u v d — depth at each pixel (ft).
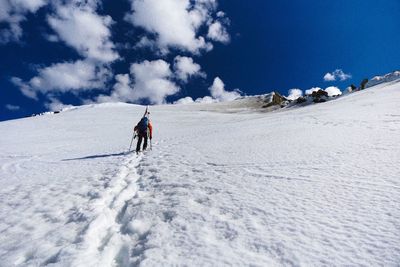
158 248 13.92
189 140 55.52
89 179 30.83
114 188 26.02
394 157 23.34
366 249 11.87
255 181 21.98
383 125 39.58
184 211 18.02
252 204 17.71
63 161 47.80
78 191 26.30
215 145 42.19
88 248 14.85
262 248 12.88
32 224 19.58
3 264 14.33
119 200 22.33
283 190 19.35
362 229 13.39
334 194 17.63
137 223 17.16
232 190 20.68
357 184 18.74
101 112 199.62
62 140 88.48
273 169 24.48
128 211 19.62
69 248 14.79
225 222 15.83
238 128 64.75
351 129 39.78
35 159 53.47
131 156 45.34
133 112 202.28
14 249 15.99
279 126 55.47
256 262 11.92
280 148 32.60
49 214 21.09
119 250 14.94
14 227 19.33
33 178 35.32
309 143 33.19
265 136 43.73
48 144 78.48
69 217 20.12
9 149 71.46
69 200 23.99
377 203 15.74
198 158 34.24
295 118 68.85
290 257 11.96
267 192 19.42
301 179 21.02
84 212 20.04
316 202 16.88
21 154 62.23
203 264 12.17
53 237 16.81
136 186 26.55
